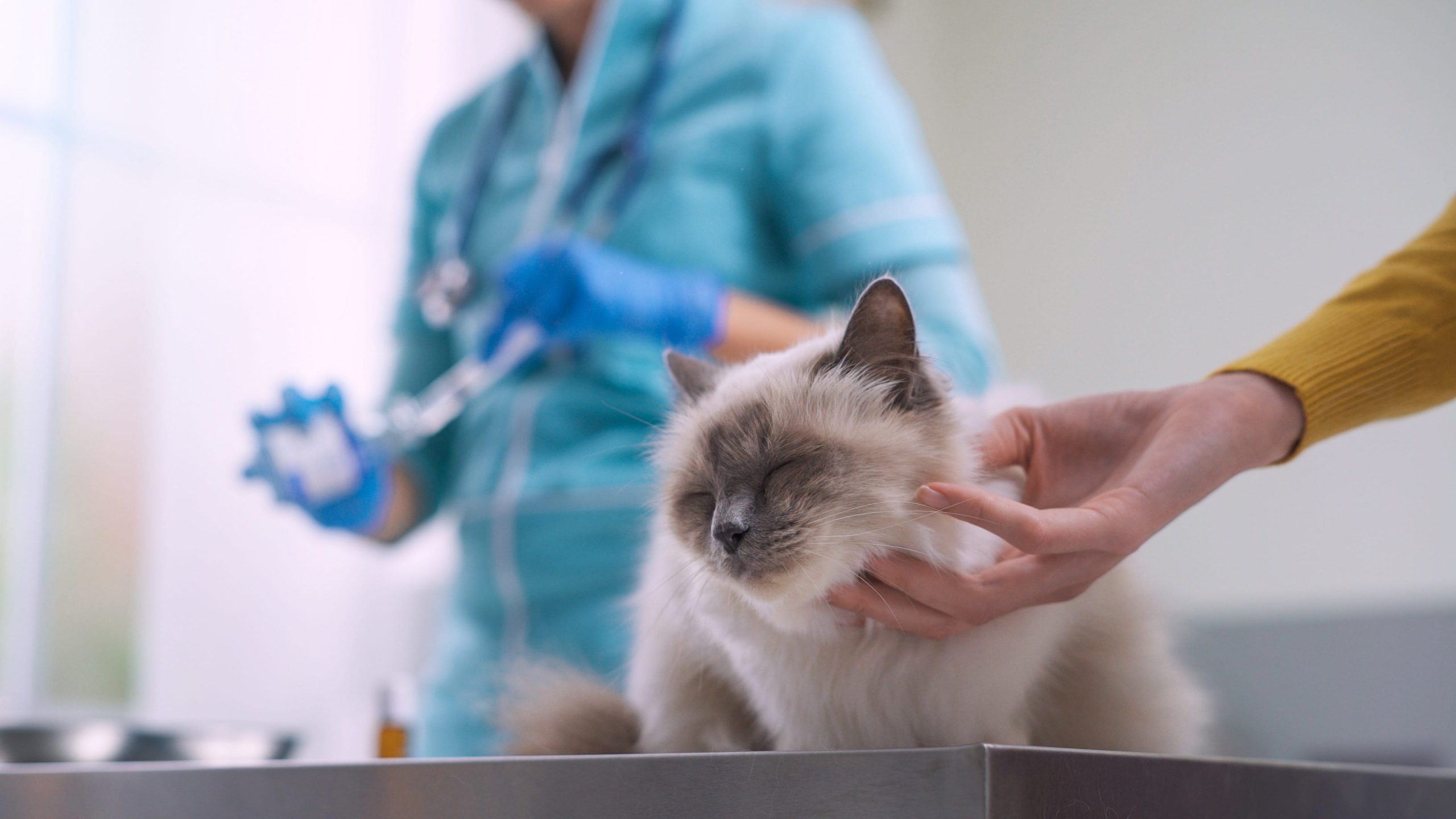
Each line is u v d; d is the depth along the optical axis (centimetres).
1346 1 413
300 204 334
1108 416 131
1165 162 445
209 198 317
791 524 122
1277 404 124
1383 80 402
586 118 252
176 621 300
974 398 158
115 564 293
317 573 325
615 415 227
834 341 143
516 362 241
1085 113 466
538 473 227
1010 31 489
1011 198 477
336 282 339
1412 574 376
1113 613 136
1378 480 386
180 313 308
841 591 117
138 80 305
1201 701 167
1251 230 422
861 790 95
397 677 301
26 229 287
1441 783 115
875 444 125
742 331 217
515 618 225
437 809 91
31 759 157
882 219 225
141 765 84
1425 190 389
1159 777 103
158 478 301
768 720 133
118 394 297
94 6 299
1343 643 337
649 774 97
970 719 121
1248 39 433
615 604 203
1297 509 398
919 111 492
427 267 292
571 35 270
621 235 241
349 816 88
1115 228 452
